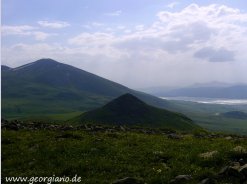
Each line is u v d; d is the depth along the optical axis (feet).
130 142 85.05
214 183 56.44
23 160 70.44
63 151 75.56
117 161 69.36
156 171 63.21
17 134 91.86
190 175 60.23
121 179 58.44
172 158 71.05
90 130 106.01
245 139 98.22
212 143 86.53
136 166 66.28
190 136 104.78
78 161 68.80
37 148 78.07
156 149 77.97
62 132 97.76
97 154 73.77
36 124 113.50
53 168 66.39
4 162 70.03
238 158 68.64
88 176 62.49
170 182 57.26
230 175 59.41
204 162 67.21
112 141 85.71
